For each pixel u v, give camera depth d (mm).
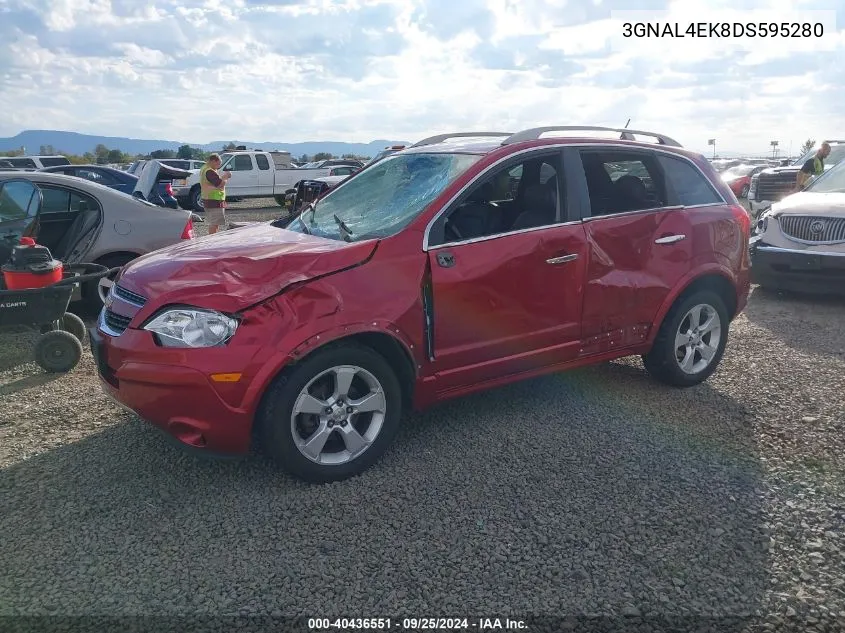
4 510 3461
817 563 3051
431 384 3988
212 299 3434
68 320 6098
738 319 7395
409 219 3988
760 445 4203
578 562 3051
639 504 3516
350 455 3760
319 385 3680
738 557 3092
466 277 3980
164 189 17094
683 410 4750
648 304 4770
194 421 3424
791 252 7867
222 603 2791
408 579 2938
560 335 4422
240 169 25406
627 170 4930
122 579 2934
